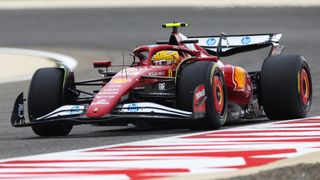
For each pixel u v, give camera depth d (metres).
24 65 76.12
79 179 22.25
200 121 32.78
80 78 63.56
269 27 113.38
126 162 25.09
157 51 34.84
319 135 30.67
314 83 55.47
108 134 34.03
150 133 33.28
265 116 38.91
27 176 23.06
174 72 34.62
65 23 136.12
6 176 23.22
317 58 73.94
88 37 107.88
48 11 170.38
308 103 38.12
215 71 33.00
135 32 112.06
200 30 110.88
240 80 36.62
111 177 22.38
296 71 36.59
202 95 32.25
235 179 21.14
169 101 34.69
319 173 21.70
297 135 30.83
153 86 33.78
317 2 145.75
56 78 34.09
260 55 77.44
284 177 21.28
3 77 66.62
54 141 31.62
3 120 41.53
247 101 37.38
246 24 117.94
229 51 39.88
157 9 160.25
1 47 99.38
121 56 81.69
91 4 191.75
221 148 27.70
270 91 36.72
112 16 147.00
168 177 22.12
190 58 33.50
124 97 32.09
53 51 90.75
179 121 31.72
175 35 36.03
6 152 28.77
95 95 33.62
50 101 33.72
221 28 113.31
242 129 33.34
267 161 24.69
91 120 31.47
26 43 103.56
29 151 28.78
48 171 23.84
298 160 24.59
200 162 24.72
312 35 100.31
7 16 159.38
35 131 34.16
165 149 27.80
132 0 195.88
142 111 31.48
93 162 25.30
